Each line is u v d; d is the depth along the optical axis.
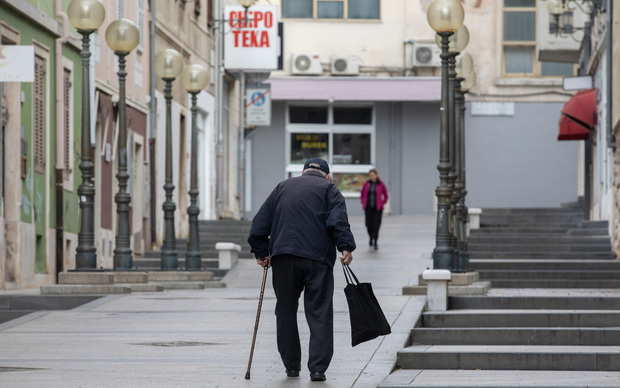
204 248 43.69
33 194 32.25
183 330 20.78
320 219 15.02
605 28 43.41
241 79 57.69
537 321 22.38
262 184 68.94
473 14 68.81
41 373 15.31
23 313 24.48
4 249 30.08
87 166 27.44
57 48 34.38
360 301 14.85
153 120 44.94
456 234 29.52
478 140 68.69
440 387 14.82
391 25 69.00
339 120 69.44
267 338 19.53
